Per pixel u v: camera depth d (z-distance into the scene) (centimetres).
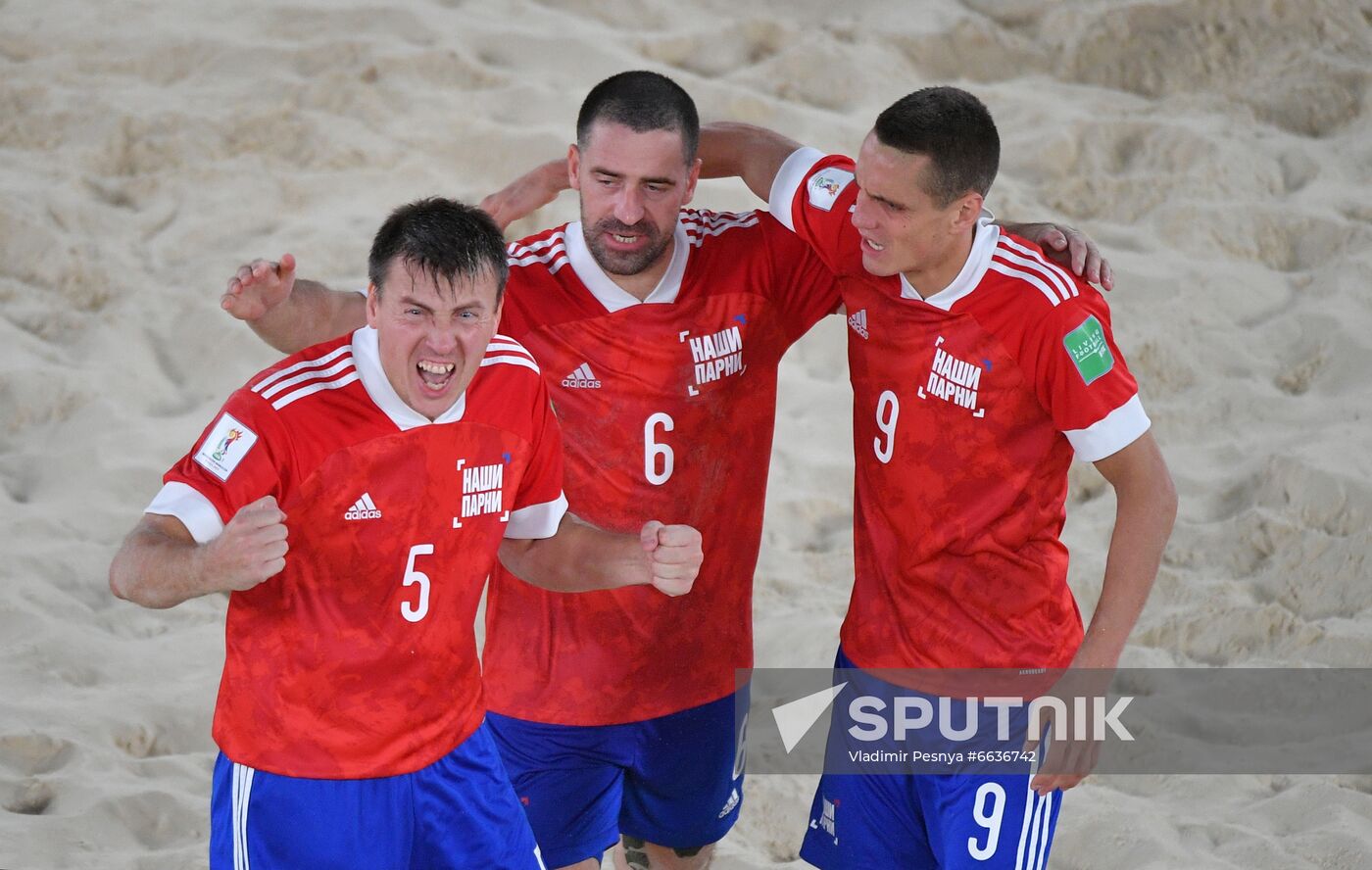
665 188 1209
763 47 3212
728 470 1328
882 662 1259
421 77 3025
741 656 1366
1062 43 3212
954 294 1184
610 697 1309
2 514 2044
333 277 2536
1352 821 1517
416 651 1095
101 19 3212
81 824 1512
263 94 2975
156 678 1784
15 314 2466
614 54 3130
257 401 1041
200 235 2653
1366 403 2244
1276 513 2030
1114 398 1155
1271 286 2556
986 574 1223
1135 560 1163
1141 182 2823
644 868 1446
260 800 1081
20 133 2881
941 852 1255
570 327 1280
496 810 1157
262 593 1062
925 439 1224
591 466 1304
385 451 1060
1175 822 1551
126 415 2261
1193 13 3209
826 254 1286
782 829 1598
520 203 1422
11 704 1689
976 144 1120
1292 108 3028
